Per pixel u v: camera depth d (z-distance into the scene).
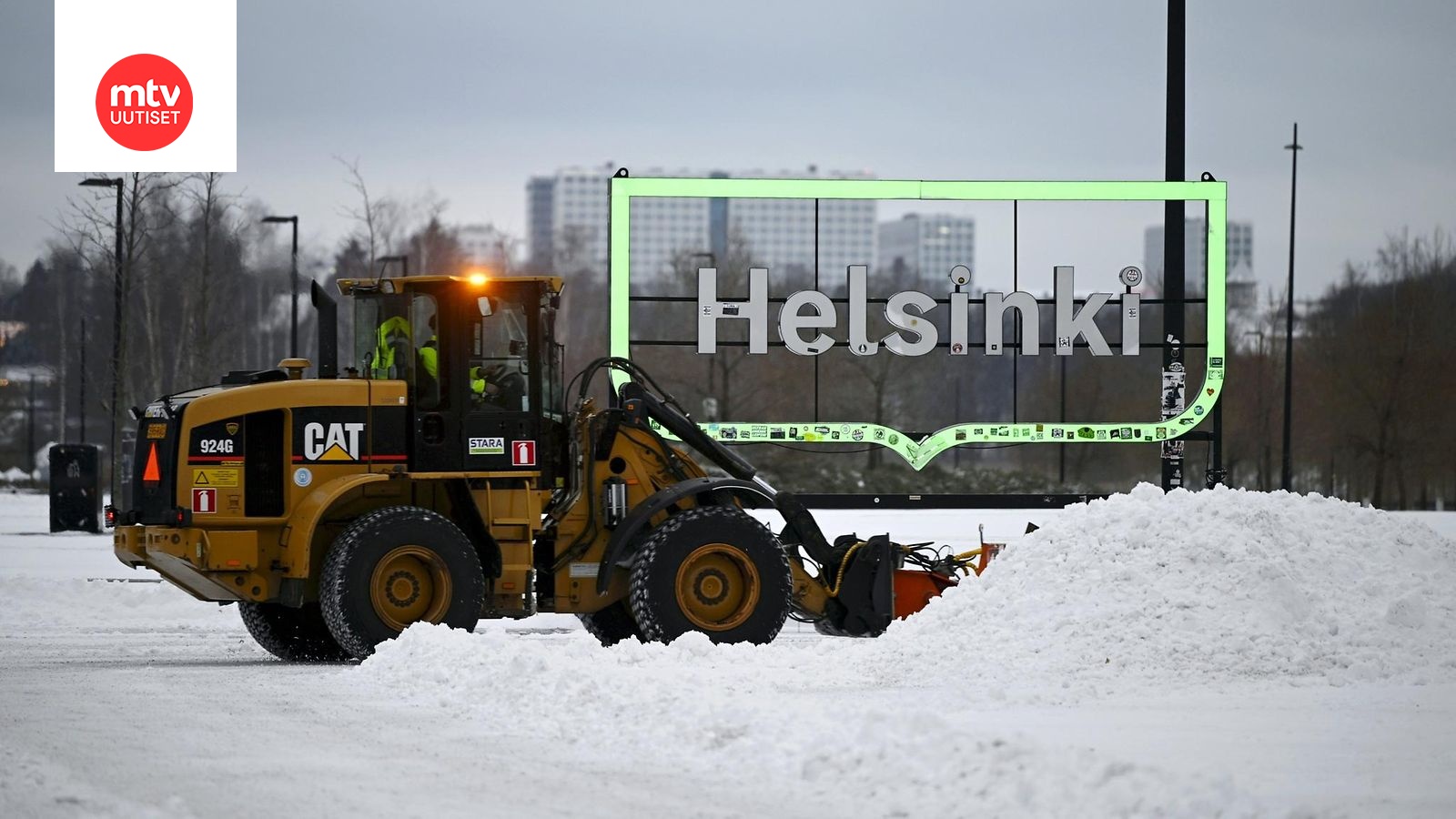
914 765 15.29
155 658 27.97
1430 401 96.38
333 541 27.42
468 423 27.66
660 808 14.44
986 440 43.75
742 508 29.80
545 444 28.36
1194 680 21.84
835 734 16.69
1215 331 42.78
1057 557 25.03
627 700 19.39
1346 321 104.44
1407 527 25.80
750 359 92.44
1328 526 25.47
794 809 14.36
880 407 92.19
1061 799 14.02
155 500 27.11
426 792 15.23
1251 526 24.91
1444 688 21.39
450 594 26.45
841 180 42.66
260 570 26.91
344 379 27.80
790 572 27.75
